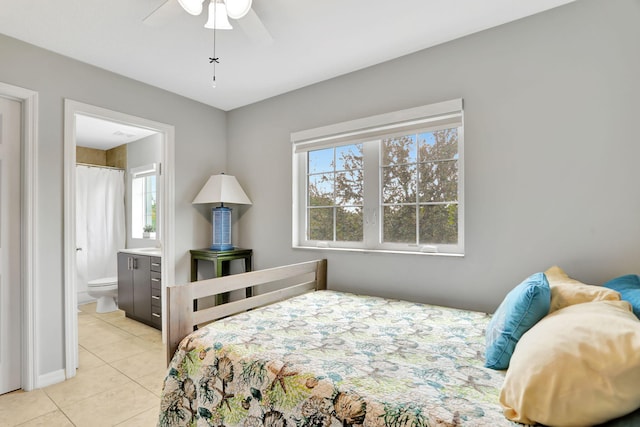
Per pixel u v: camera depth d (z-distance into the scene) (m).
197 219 3.30
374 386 1.14
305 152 3.06
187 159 3.21
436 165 2.40
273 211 3.21
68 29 2.07
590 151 1.82
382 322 1.83
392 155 2.60
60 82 2.35
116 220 4.72
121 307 3.88
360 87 2.65
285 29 2.09
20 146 2.20
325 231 2.96
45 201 2.26
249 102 3.35
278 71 2.68
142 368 2.51
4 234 2.14
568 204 1.88
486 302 2.12
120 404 2.02
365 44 2.28
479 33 2.15
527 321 1.24
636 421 0.78
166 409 1.52
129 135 4.29
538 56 1.96
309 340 1.56
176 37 2.18
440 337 1.61
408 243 2.51
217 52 2.37
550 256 1.92
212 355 1.47
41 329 2.23
